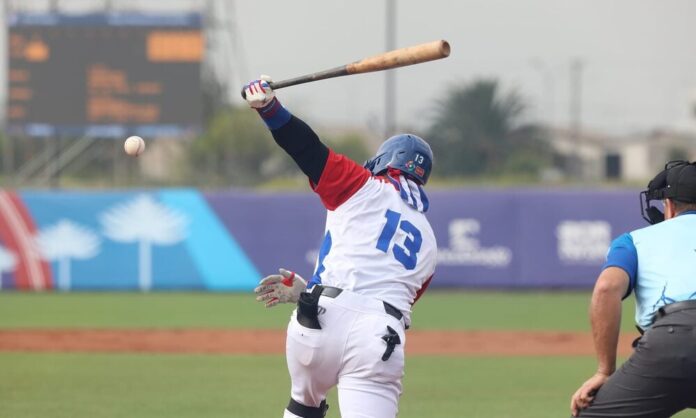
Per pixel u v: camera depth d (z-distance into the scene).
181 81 93.25
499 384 36.88
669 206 18.62
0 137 128.88
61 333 51.47
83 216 74.56
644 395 17.00
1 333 51.38
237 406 31.78
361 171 18.25
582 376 38.91
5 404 31.97
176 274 74.88
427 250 18.70
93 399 32.94
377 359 17.56
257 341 48.91
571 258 74.25
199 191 74.81
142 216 74.75
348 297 17.80
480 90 169.62
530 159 168.00
